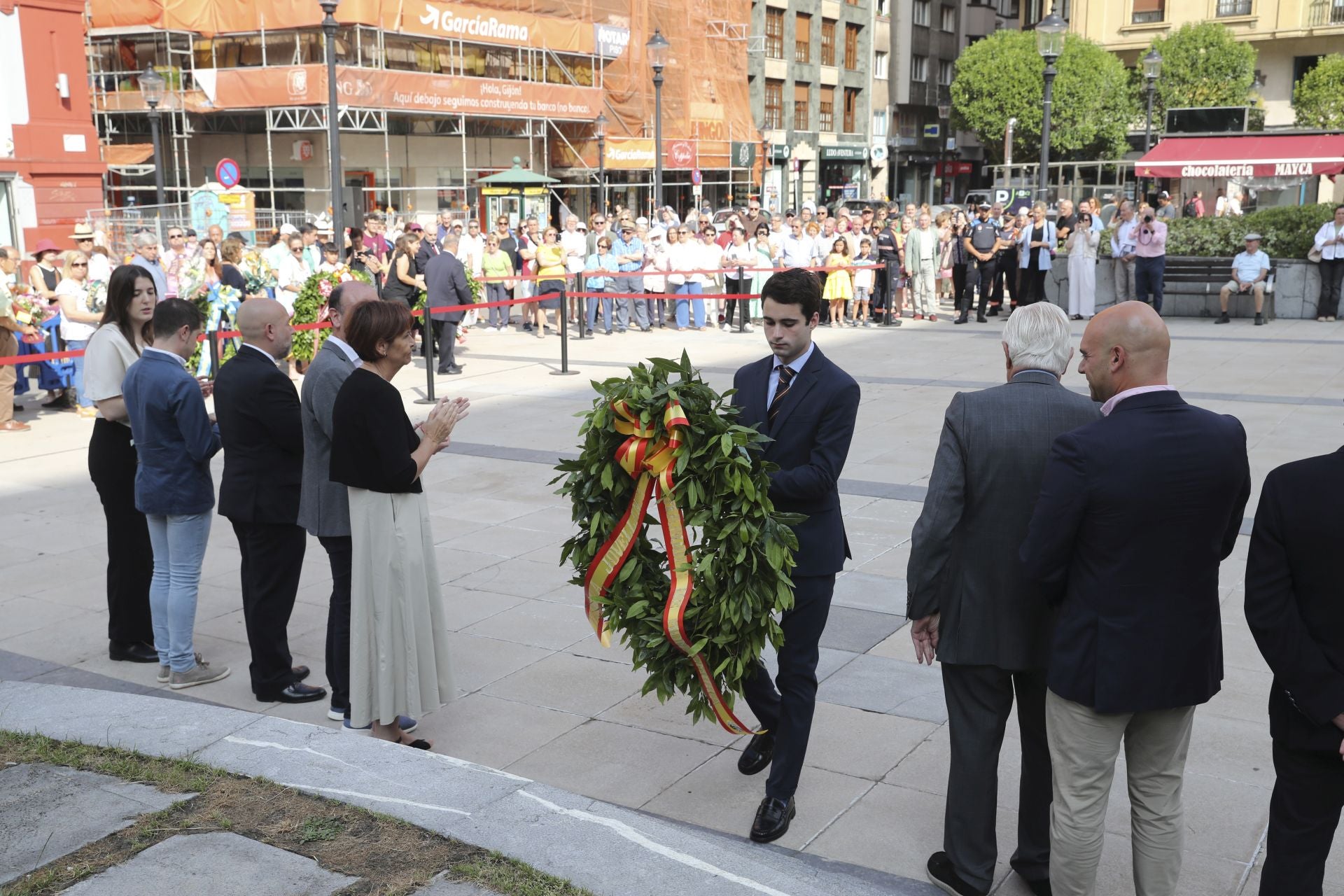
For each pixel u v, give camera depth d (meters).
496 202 27.30
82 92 24.14
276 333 4.90
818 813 4.03
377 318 4.23
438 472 9.16
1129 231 17.92
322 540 4.67
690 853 3.31
